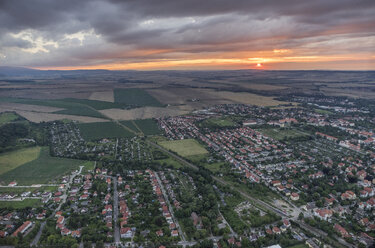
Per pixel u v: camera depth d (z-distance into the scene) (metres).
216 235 187.12
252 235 184.00
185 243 179.50
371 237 182.50
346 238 181.00
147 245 176.00
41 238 183.38
